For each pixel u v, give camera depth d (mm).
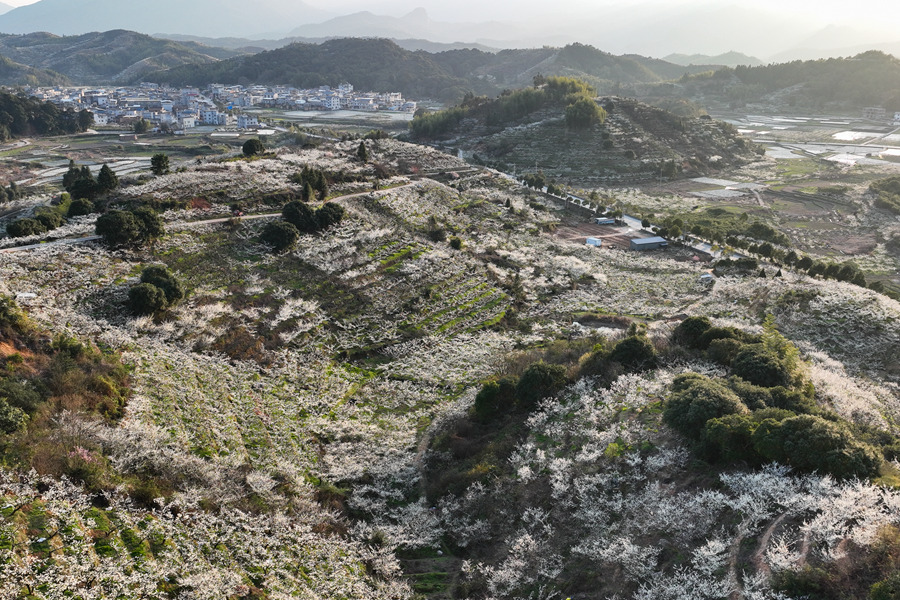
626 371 45031
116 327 48906
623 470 32562
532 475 34406
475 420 43500
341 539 31375
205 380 44500
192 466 31016
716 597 22531
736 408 32531
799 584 21609
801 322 62906
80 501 24000
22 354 36469
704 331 49312
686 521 26781
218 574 23984
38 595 19031
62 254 58312
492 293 72312
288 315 58719
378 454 41000
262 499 31625
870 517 23484
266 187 84250
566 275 84062
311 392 48656
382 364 55688
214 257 65875
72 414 30500
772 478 27500
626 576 25312
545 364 44469
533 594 26438
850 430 32125
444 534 32844
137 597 20812
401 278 70250
